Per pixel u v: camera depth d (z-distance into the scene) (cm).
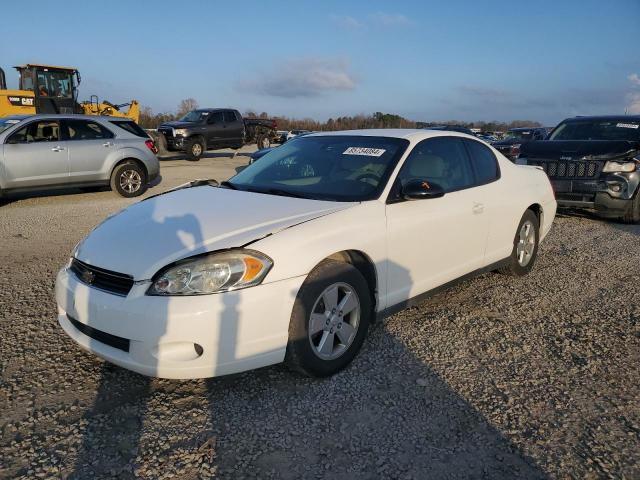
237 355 281
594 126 946
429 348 368
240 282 280
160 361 275
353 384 319
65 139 990
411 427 278
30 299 445
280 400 300
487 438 270
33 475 237
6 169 920
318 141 449
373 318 359
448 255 410
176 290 275
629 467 250
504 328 404
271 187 398
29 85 1745
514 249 504
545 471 247
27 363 336
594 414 293
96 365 336
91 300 290
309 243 305
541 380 328
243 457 252
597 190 804
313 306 305
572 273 547
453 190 421
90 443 260
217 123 2062
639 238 727
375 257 343
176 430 272
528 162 868
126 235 317
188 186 443
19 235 687
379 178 373
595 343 381
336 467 247
